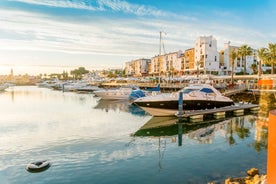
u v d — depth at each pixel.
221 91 43.22
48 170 12.13
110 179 11.12
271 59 55.78
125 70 153.00
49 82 118.50
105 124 24.02
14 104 41.22
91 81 91.38
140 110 33.81
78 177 11.34
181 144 16.89
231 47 81.06
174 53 96.62
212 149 15.57
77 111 32.88
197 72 75.56
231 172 11.77
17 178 11.26
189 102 26.22
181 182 10.74
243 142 17.14
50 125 23.36
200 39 77.69
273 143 3.28
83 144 16.77
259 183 6.38
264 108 28.75
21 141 17.52
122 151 15.26
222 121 25.53
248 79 54.72
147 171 12.03
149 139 18.33
